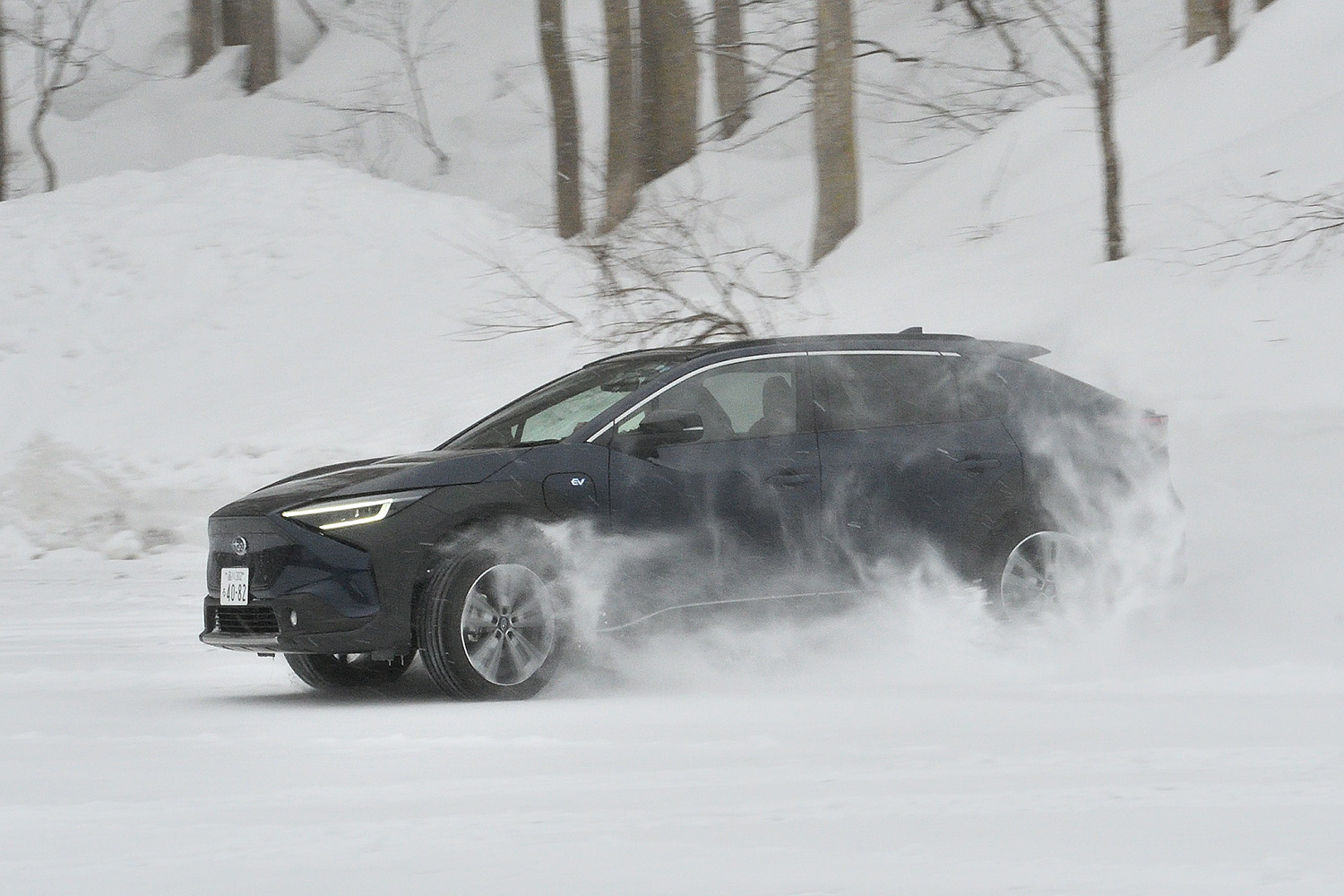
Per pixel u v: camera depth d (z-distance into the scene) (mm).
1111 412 25953
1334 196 61000
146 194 93750
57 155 149750
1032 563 24984
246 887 10766
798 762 15711
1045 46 113250
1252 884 10500
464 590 21078
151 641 29297
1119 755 15734
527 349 69500
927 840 11914
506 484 21812
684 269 52094
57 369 78812
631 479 22484
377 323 77438
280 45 166500
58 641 29250
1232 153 71062
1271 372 46844
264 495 22328
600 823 12742
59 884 10953
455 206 93125
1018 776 14672
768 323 51219
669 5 99250
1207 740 16734
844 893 10367
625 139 93188
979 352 25484
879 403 24469
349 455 54656
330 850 11836
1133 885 10508
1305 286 53938
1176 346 50344
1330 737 16906
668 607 22516
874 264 75000
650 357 24797
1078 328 53969
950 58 117375
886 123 101312
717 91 113938
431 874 11023
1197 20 94625
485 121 138625
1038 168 79875
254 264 85062
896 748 16578
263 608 21516
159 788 14844
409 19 162000
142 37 169375
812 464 23578
